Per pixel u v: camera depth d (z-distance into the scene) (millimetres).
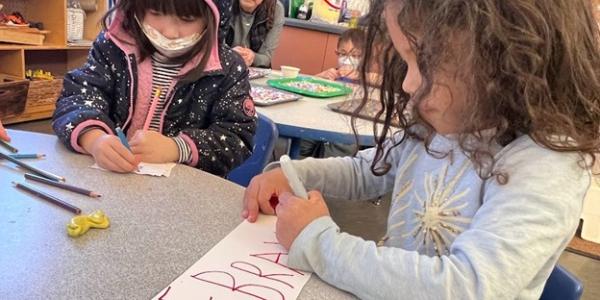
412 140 851
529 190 570
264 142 1312
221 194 804
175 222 688
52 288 505
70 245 589
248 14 2686
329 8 3393
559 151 598
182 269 573
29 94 3043
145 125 1141
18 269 529
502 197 585
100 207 699
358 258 578
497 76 579
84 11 3566
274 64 3518
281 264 615
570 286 695
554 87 601
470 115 609
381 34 768
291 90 1888
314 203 670
